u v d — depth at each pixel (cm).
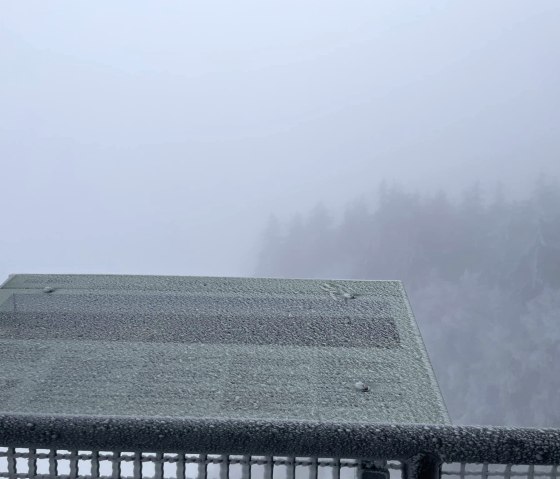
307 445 103
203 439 104
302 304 712
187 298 728
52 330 634
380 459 104
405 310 698
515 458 102
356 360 580
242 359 575
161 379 532
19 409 476
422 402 507
